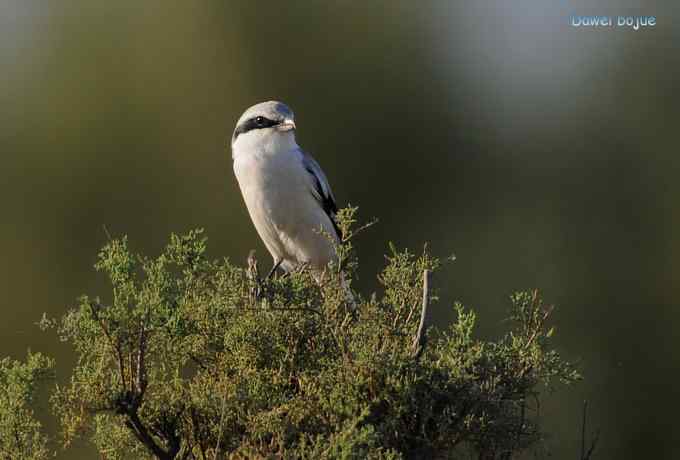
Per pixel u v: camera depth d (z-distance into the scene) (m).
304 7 18.42
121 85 17.75
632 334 15.66
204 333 4.82
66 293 15.82
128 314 4.59
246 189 9.10
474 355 4.57
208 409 4.52
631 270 16.70
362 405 4.36
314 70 18.17
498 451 4.66
